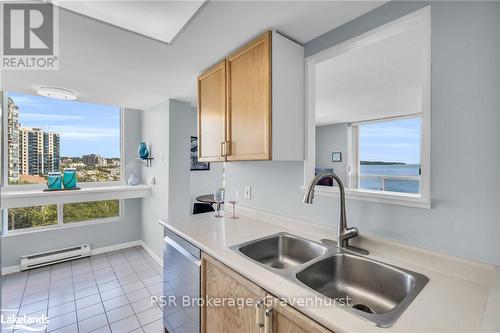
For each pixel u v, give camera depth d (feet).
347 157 17.95
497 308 2.38
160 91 8.42
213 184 14.78
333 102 11.32
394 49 5.81
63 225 10.43
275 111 4.66
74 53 5.38
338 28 4.61
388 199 3.96
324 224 4.96
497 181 3.01
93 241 11.05
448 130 3.37
